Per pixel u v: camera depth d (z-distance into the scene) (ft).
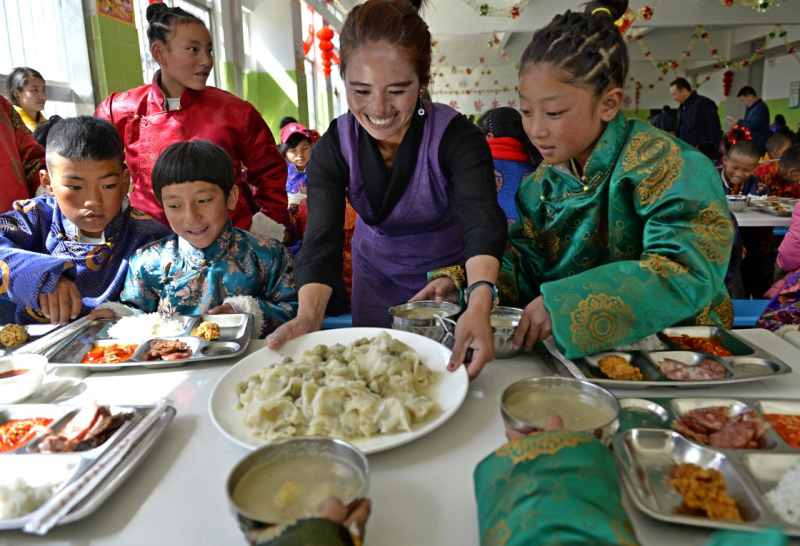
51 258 4.36
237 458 2.50
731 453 2.28
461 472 2.34
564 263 4.09
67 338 3.96
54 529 2.06
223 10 17.80
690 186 3.38
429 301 4.05
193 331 4.16
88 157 4.52
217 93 7.50
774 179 15.10
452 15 26.50
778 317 5.33
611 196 3.65
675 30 43.21
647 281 3.21
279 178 8.04
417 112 4.06
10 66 9.20
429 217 4.55
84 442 2.53
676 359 3.42
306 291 3.92
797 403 2.74
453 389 2.91
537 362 3.49
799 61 37.32
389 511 2.10
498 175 7.23
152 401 3.11
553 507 1.51
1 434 2.72
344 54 3.52
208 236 4.92
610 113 3.50
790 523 1.89
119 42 10.84
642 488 2.15
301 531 1.44
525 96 3.44
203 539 1.99
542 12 26.18
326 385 2.68
